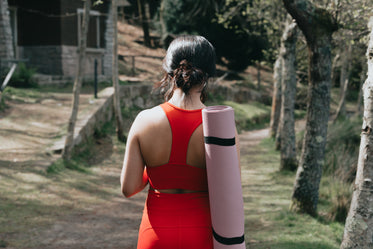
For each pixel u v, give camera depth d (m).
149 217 1.40
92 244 4.66
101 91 14.15
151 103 15.63
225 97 21.12
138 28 31.92
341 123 11.10
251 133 17.17
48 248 4.45
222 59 27.64
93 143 10.50
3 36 14.06
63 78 15.98
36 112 10.92
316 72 5.50
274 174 8.93
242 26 21.33
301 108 23.27
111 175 8.29
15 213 5.48
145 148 1.37
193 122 1.35
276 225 5.43
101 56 18.19
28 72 14.16
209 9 22.64
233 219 1.27
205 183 1.40
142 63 23.48
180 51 1.40
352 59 17.38
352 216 2.67
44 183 6.93
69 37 16.31
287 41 9.28
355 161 8.07
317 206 6.29
